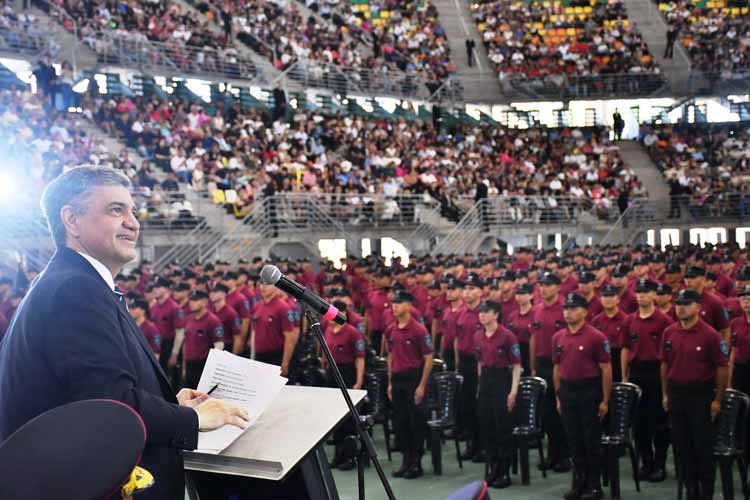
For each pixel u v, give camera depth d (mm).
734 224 30453
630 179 33062
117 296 2771
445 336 11188
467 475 9094
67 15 24562
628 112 37562
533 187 30719
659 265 15070
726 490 7395
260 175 23922
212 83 27562
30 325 2572
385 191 26406
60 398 2531
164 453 2695
